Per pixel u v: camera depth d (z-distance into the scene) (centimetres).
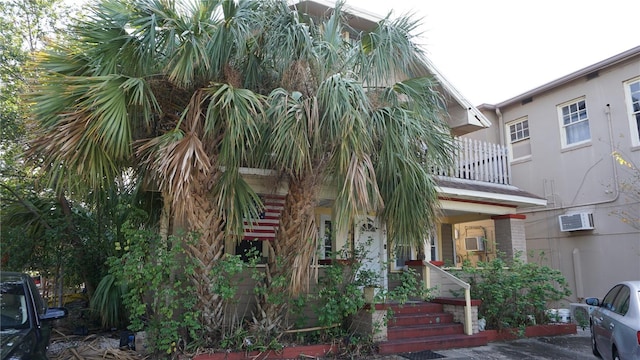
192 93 669
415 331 830
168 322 651
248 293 799
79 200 760
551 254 1327
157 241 678
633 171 1134
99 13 614
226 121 612
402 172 732
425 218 760
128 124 602
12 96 906
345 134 612
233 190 660
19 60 927
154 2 615
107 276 911
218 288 679
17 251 909
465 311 877
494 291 910
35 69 618
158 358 665
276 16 670
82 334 870
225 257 704
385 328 786
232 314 772
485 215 1216
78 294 1138
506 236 1147
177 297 692
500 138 1534
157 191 784
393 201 740
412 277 814
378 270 970
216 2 641
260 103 610
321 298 762
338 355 730
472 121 1191
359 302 737
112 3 624
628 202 1141
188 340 692
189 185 611
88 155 583
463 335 858
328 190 839
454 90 1173
